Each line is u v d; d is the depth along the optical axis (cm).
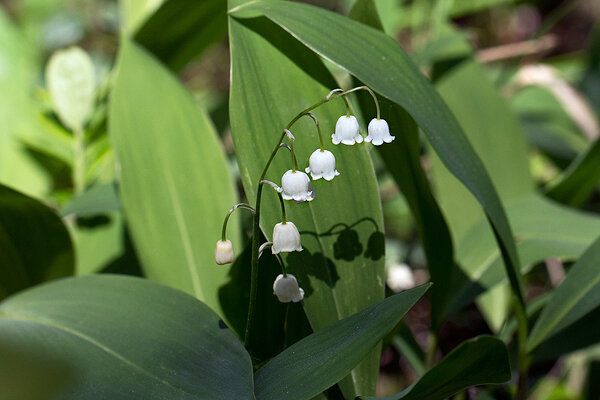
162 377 30
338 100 34
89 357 30
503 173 47
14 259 40
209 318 32
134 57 38
